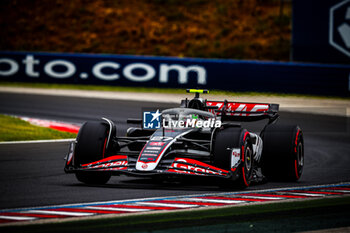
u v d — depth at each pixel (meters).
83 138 28.47
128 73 94.19
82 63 96.00
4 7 155.75
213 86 88.25
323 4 98.38
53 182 30.02
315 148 49.59
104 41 142.25
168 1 159.88
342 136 57.22
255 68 86.00
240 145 27.70
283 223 21.38
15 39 143.25
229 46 137.75
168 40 141.88
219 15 151.62
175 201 24.83
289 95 80.75
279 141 32.09
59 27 148.25
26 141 47.25
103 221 20.77
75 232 19.11
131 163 27.19
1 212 22.05
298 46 99.88
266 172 32.62
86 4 157.88
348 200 26.55
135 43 141.25
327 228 20.70
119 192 26.97
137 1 160.25
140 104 74.88
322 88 86.00
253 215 22.58
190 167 26.61
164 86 92.38
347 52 97.38
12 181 30.03
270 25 145.50
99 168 27.23
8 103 73.69
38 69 97.00
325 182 32.78
